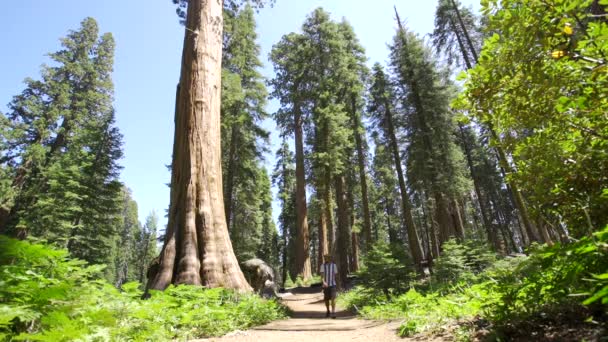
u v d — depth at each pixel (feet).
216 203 27.89
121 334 12.01
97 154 87.35
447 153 67.10
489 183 108.88
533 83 8.42
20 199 85.15
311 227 133.28
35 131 92.38
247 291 25.34
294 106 89.40
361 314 27.71
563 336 7.48
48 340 8.13
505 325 9.68
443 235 62.44
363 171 83.71
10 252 9.33
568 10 7.61
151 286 24.11
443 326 13.64
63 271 11.21
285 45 92.12
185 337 14.83
